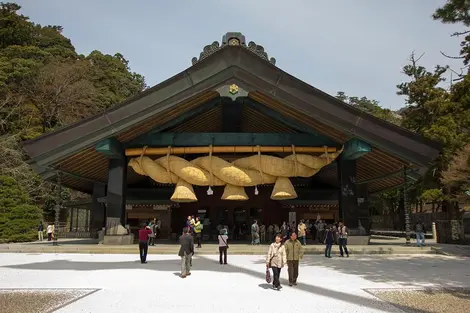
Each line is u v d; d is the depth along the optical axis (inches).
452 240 1002.1
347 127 761.6
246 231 1114.1
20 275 491.8
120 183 832.3
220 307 320.8
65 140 753.6
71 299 351.9
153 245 845.2
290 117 868.0
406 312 306.5
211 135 868.6
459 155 989.8
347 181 853.8
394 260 650.2
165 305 328.2
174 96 756.0
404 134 761.0
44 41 3080.7
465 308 318.7
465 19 532.7
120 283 434.0
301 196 1148.5
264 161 844.6
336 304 331.6
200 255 721.6
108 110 757.9
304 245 832.9
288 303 335.0
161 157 864.9
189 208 1135.6
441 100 1331.2
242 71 745.0
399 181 1126.4
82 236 1464.1
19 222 1191.6
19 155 1722.4
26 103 2202.3
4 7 2709.2
